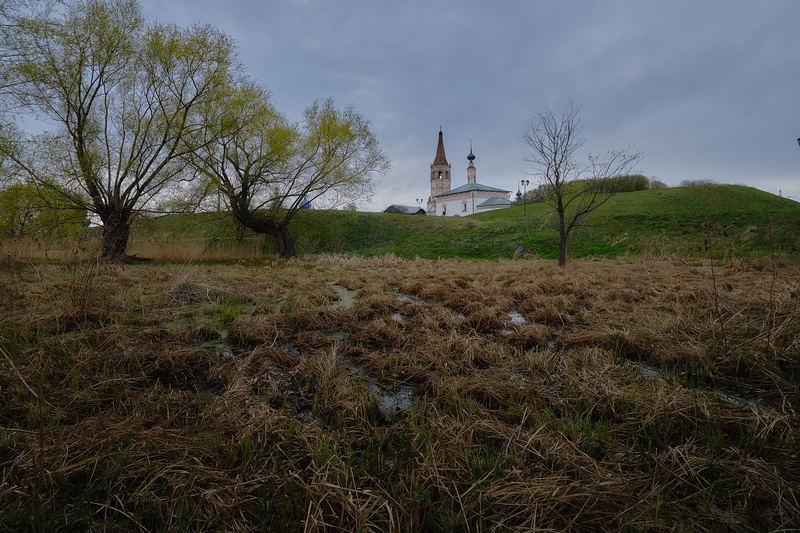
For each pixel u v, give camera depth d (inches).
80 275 229.0
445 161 3826.3
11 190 525.7
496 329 199.9
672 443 91.1
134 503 68.3
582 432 93.0
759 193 1625.2
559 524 66.2
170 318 214.2
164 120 684.7
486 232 1109.1
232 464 79.9
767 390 121.0
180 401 108.0
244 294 285.9
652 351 154.9
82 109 582.9
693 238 842.2
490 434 92.5
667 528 65.1
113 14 585.6
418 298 306.5
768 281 328.2
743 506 70.6
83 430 88.0
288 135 812.6
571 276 414.3
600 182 585.9
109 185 620.1
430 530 66.6
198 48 649.0
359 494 72.0
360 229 1211.2
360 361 152.5
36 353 135.7
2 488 68.7
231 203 848.3
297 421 96.7
